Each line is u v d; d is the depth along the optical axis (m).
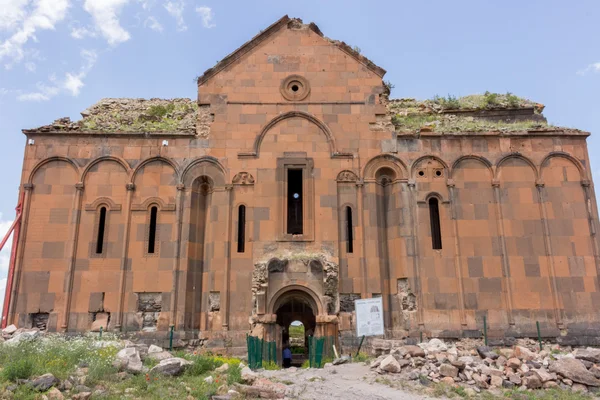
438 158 22.03
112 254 20.59
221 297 20.22
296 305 26.56
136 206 21.12
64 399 10.73
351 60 23.23
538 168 21.94
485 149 22.19
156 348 15.78
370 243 21.06
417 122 23.77
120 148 21.70
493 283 20.69
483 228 21.33
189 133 21.88
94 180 21.36
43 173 21.28
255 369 16.73
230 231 20.95
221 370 13.95
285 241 20.83
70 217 20.88
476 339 19.98
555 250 21.05
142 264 20.55
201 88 22.67
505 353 15.98
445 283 20.66
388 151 22.06
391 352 16.41
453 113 25.11
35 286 20.06
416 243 21.05
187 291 20.28
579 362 14.36
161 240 20.81
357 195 21.56
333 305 19.70
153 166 21.62
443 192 21.73
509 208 21.53
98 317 20.02
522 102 25.30
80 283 20.23
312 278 20.03
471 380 13.99
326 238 20.94
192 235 21.03
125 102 25.12
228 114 22.33
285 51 23.30
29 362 11.98
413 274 20.66
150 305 20.22
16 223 20.48
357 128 22.34
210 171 21.66
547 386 13.88
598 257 20.89
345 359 17.69
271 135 22.12
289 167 21.80
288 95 22.67
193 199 21.42
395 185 21.88
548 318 20.30
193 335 19.92
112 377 12.42
